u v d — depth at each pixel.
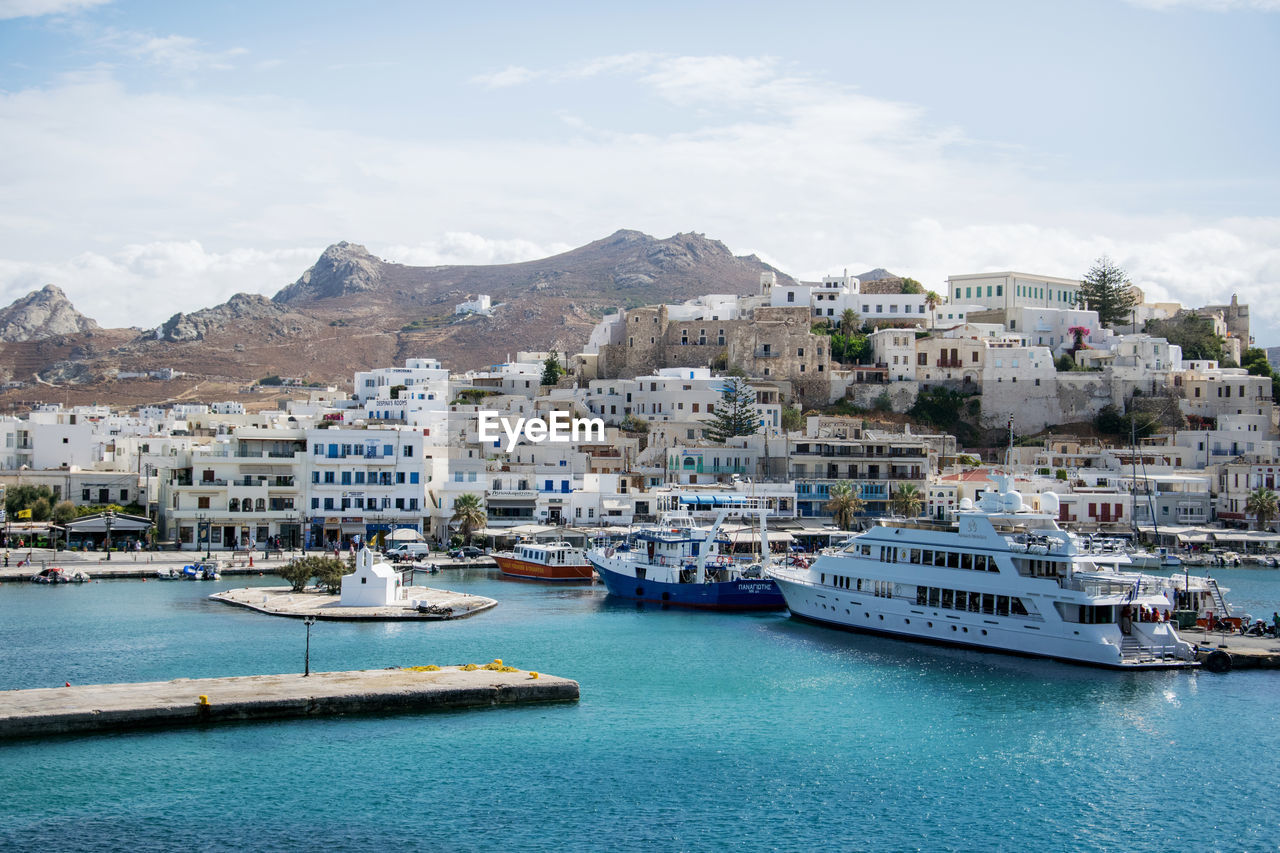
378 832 63.69
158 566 151.50
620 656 103.88
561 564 154.62
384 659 99.69
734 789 70.88
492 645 107.38
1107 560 101.56
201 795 67.44
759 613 128.38
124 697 79.31
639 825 65.44
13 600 128.25
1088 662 98.62
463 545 178.50
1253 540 187.75
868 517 188.88
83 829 62.91
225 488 171.25
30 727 74.62
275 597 129.38
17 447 197.50
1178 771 74.62
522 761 74.50
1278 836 65.50
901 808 68.56
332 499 175.00
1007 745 79.25
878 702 88.94
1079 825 66.62
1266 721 84.19
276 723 79.44
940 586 108.31
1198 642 103.75
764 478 198.25
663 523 156.00
